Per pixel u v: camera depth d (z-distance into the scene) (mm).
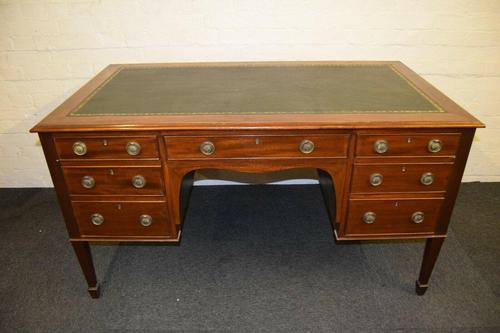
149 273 1867
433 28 2055
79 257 1606
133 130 1308
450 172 1400
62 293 1762
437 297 1708
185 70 1902
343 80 1724
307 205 2355
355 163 1387
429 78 2199
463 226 2139
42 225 2215
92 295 1716
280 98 1515
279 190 2498
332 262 1919
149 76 1818
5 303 1712
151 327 1594
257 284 1793
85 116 1373
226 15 2035
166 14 2033
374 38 2092
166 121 1323
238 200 2406
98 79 1781
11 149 2420
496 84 2193
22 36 2070
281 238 2088
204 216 2266
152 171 1406
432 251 1589
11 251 2020
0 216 2293
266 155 1384
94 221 1502
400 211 1489
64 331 1580
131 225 1525
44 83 2213
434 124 1288
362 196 1457
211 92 1593
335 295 1728
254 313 1646
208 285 1793
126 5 2008
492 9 1994
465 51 2111
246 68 1920
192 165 1402
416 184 1426
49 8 2004
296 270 1872
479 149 2412
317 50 2131
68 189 1440
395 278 1815
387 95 1536
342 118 1326
